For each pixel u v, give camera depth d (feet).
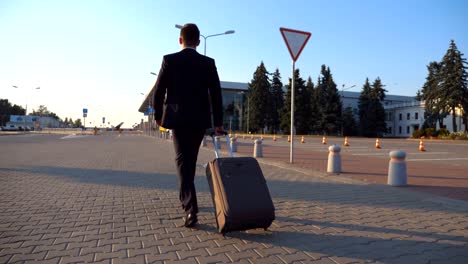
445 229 14.83
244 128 272.10
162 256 11.56
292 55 37.86
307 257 11.64
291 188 24.13
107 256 11.53
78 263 10.94
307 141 122.93
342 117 248.93
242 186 12.90
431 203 19.53
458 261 11.46
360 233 14.20
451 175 30.60
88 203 19.16
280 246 12.61
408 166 38.11
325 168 34.83
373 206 18.78
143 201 19.77
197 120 14.06
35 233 13.85
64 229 14.42
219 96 14.58
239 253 11.89
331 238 13.56
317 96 246.88
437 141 131.85
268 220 12.94
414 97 370.12
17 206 18.29
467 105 192.75
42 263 10.91
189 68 14.08
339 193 22.34
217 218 13.12
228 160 13.38
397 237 13.78
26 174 30.14
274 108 254.47
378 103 259.80
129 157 48.37
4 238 13.23
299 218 16.30
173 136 14.49
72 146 75.20
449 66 195.52
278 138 163.12
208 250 12.13
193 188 14.61
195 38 14.74
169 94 14.20
